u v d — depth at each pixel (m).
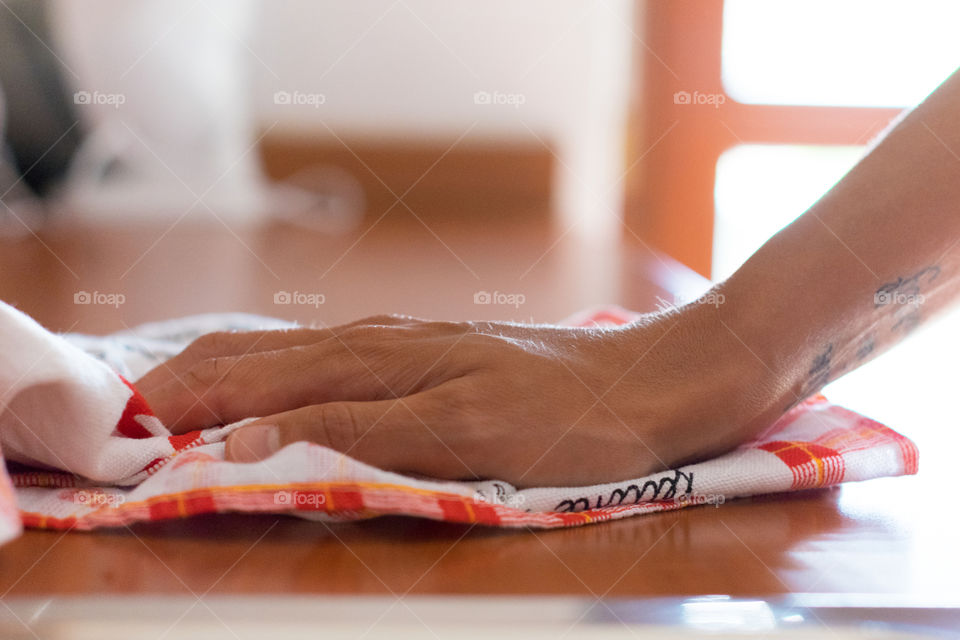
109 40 1.68
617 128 2.41
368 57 2.36
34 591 0.31
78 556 0.35
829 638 0.31
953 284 0.46
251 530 0.38
